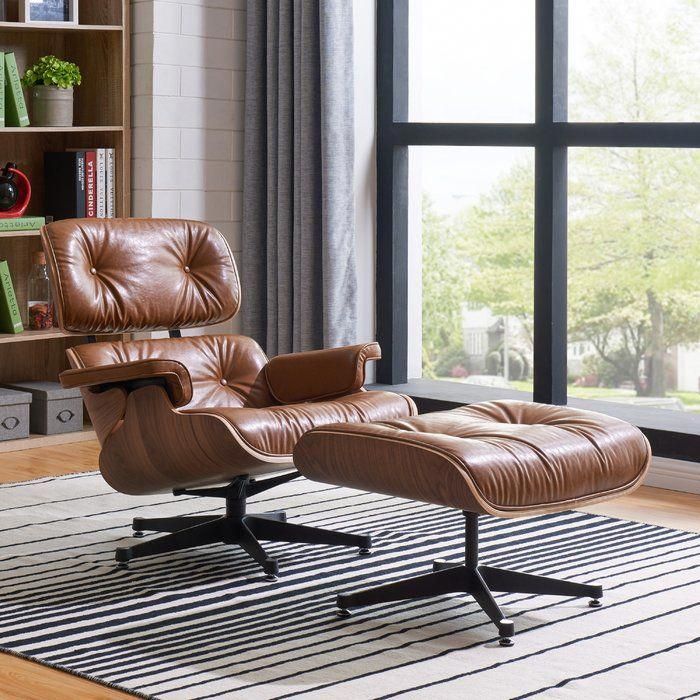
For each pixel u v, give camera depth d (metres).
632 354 9.63
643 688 2.75
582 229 9.72
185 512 4.36
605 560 3.78
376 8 5.90
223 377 4.11
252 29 5.83
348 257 5.72
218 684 2.78
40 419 5.54
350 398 3.76
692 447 4.68
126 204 5.64
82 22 5.71
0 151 5.62
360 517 4.33
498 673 2.85
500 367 10.25
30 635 3.11
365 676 2.83
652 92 9.65
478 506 2.92
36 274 5.51
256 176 5.88
